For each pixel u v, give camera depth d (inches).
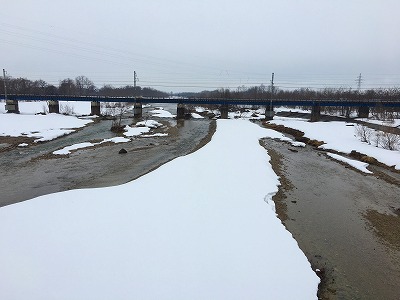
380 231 601.0
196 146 1434.5
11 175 943.7
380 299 407.2
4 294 366.0
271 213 621.3
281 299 379.9
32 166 1050.1
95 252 452.4
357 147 1366.9
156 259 440.5
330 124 2236.7
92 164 1075.9
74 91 5113.2
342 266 478.6
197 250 468.1
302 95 5088.6
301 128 2005.4
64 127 2012.8
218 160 1024.2
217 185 762.2
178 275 409.1
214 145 1326.3
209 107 4249.5
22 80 5032.0
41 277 396.8
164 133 1859.0
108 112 3176.7
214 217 581.0
